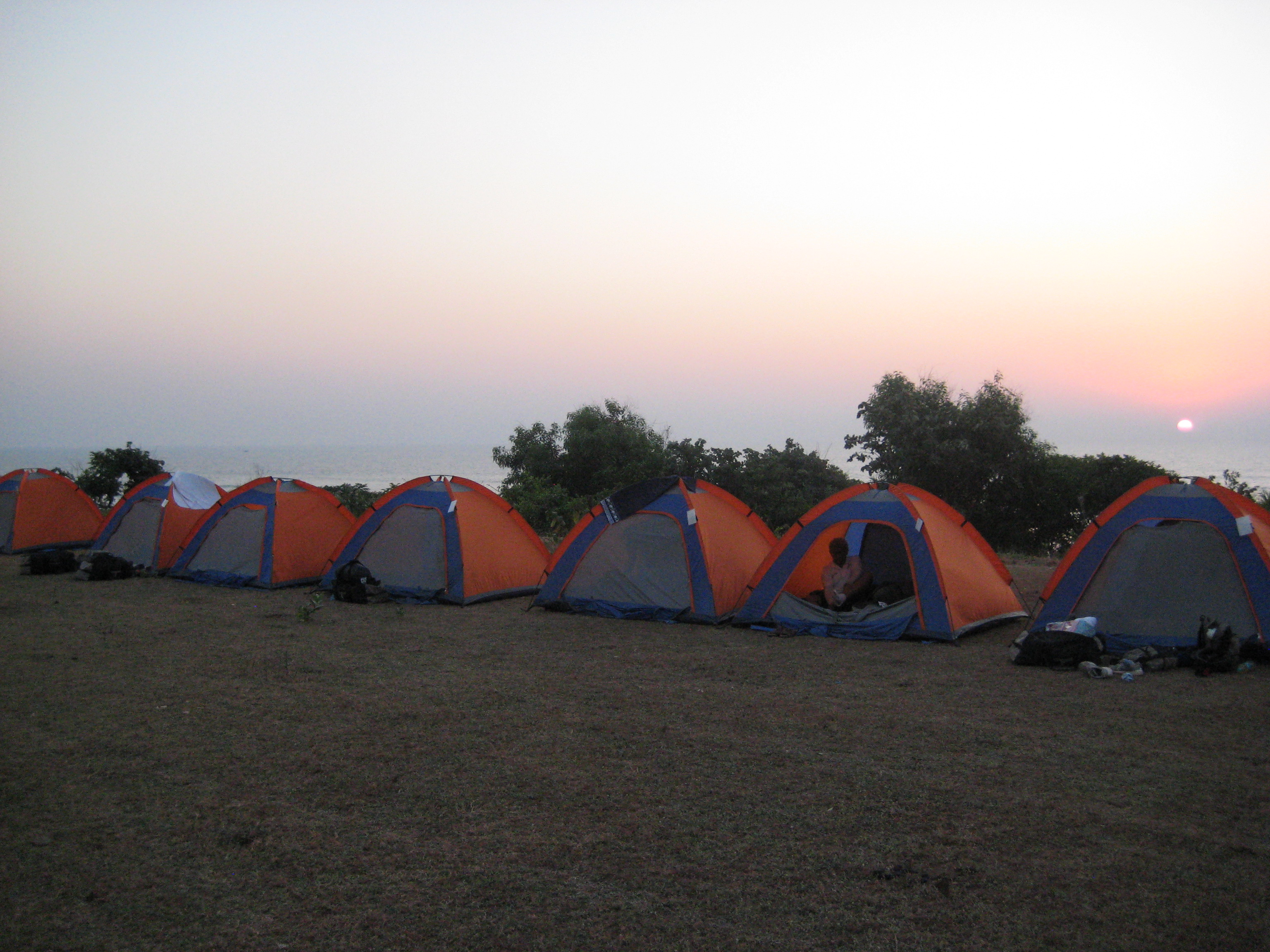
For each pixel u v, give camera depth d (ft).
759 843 17.49
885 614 36.42
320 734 24.17
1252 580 30.83
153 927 14.66
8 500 63.98
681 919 14.75
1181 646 30.94
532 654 33.60
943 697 27.45
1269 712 25.26
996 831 17.88
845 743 23.30
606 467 88.99
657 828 18.21
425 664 31.99
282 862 16.88
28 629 37.91
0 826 18.57
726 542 41.55
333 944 14.14
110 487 86.38
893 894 15.48
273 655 33.30
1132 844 17.24
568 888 15.80
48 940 14.29
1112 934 14.15
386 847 17.46
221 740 23.79
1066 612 33.53
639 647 34.76
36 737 24.06
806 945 13.93
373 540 46.73
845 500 38.63
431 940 14.20
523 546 47.91
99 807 19.45
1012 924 14.47
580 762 22.04
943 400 83.66
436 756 22.49
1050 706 26.30
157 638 36.32
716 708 26.45
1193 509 32.68
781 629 36.78
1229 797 19.36
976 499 83.05
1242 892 15.35
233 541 50.24
